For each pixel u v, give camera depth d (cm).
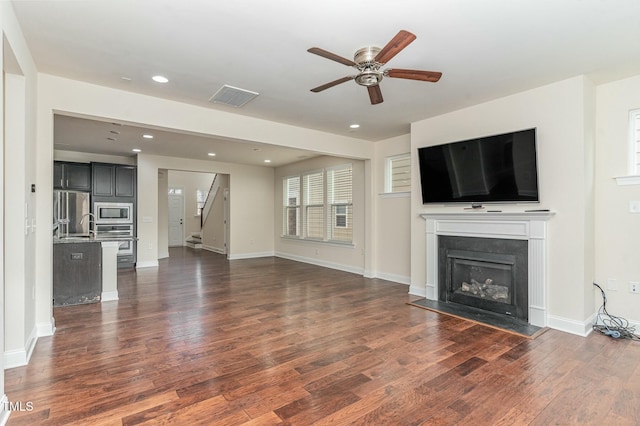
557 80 327
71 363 255
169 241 1190
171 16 218
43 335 309
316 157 745
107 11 212
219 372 243
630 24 226
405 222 548
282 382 229
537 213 336
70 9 210
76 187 659
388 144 573
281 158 760
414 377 236
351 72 305
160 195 877
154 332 323
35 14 215
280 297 459
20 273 250
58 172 642
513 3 203
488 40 248
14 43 214
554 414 194
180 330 329
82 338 306
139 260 719
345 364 256
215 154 712
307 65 291
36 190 302
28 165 264
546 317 338
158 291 494
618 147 327
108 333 319
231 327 338
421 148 446
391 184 582
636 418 190
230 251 848
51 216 314
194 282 559
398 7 206
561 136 330
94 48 261
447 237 428
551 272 338
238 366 252
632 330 318
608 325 331
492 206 387
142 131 512
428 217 445
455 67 295
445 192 426
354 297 459
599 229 338
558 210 333
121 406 200
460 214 406
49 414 191
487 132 388
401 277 554
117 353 274
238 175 861
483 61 284
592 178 332
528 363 257
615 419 189
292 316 374
